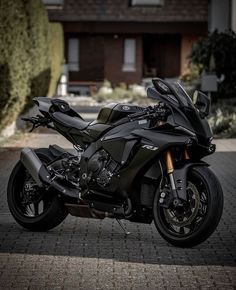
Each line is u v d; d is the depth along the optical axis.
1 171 13.22
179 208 7.62
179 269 6.95
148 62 47.84
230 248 7.76
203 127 7.60
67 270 6.89
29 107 21.80
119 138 7.85
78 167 8.37
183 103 7.57
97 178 7.98
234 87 29.05
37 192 8.57
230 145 17.47
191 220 7.59
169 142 7.54
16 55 17.81
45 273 6.79
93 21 46.50
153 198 7.86
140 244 7.93
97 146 8.07
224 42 29.48
